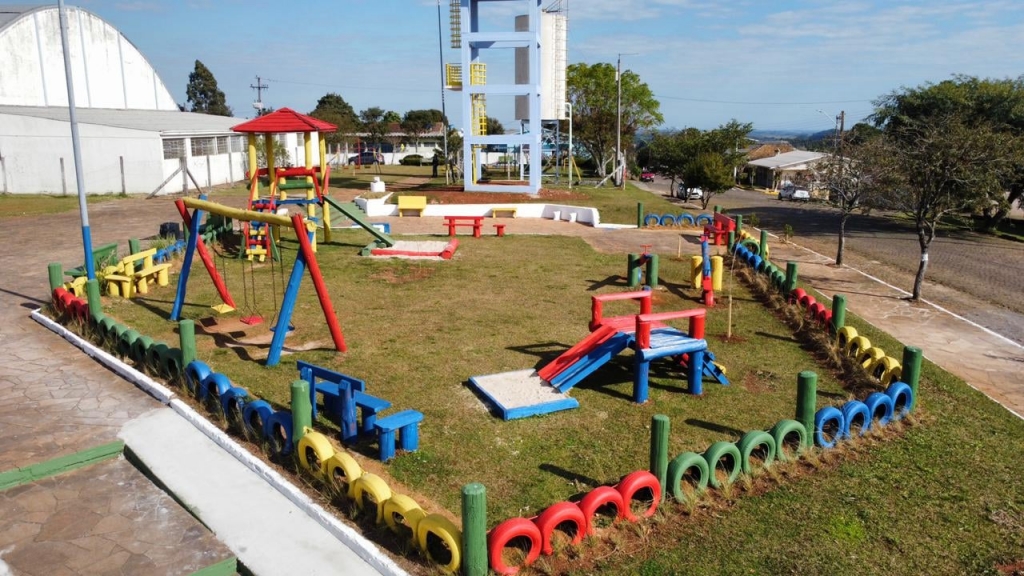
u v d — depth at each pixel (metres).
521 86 32.91
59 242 20.72
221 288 12.98
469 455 7.63
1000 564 5.94
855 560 5.93
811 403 7.88
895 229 31.80
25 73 40.62
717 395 9.58
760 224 33.25
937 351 12.79
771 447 7.39
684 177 38.16
